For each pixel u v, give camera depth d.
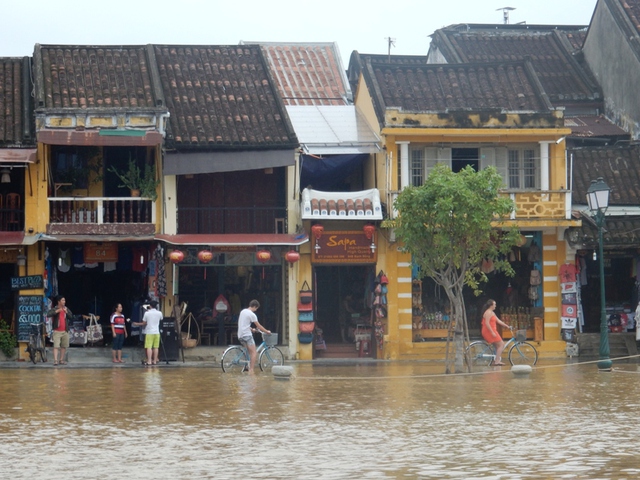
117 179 38.53
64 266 37.69
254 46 42.97
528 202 38.66
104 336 39.06
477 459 16.42
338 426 20.06
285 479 14.85
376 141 39.62
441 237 30.95
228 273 39.62
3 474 15.38
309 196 38.06
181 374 31.64
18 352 37.09
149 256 37.62
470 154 39.69
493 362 33.97
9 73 39.12
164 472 15.46
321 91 45.69
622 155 41.81
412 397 24.95
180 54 41.78
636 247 39.69
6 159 35.53
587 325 41.31
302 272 38.94
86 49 40.31
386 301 39.03
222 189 39.16
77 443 18.14
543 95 40.38
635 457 16.59
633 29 43.62
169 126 37.09
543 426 20.00
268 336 33.09
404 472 15.33
